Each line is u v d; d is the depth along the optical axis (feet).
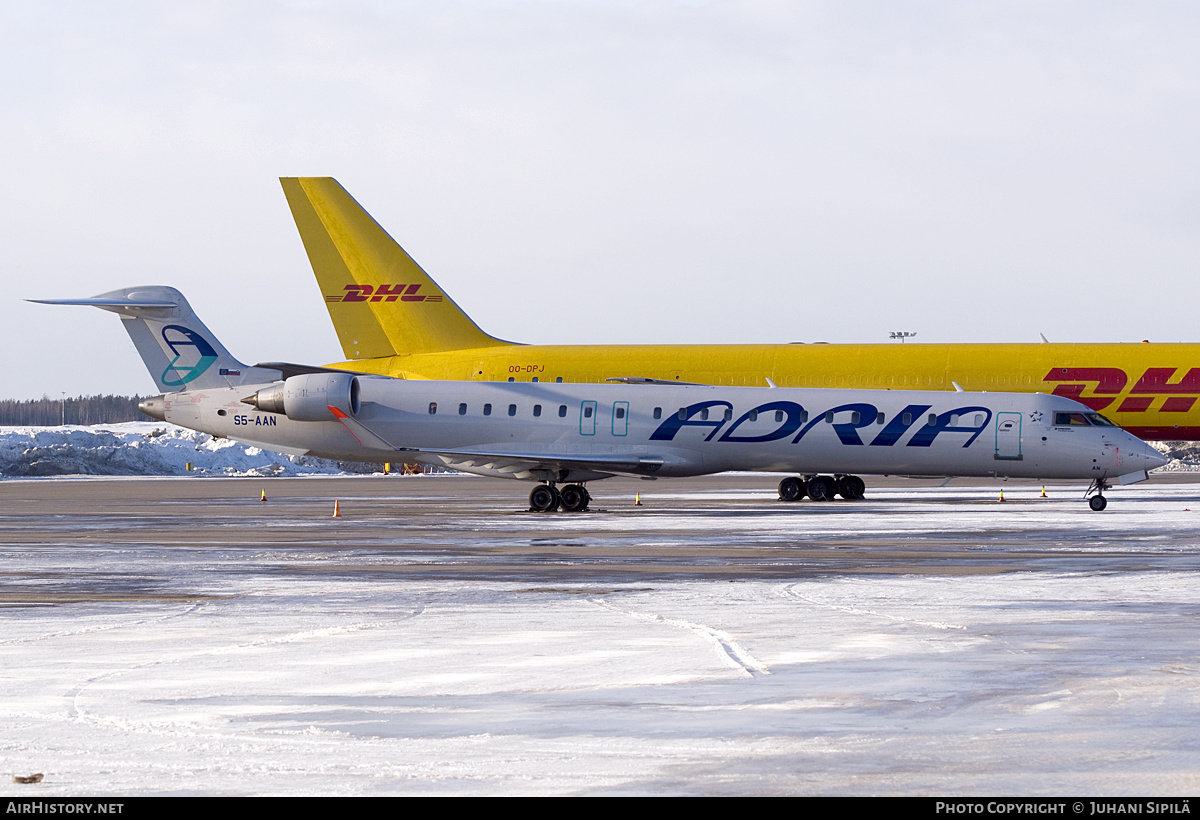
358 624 94.02
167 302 280.10
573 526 208.44
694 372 315.17
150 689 68.85
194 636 88.28
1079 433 247.50
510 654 80.23
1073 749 55.06
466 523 219.20
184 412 282.97
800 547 163.53
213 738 57.41
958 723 60.08
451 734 58.08
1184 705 63.93
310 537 186.80
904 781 49.98
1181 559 144.56
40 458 620.49
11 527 214.07
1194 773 51.11
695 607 103.19
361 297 346.13
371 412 271.90
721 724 59.93
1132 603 104.12
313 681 71.20
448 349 341.21
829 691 67.77
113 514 258.57
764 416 259.39
